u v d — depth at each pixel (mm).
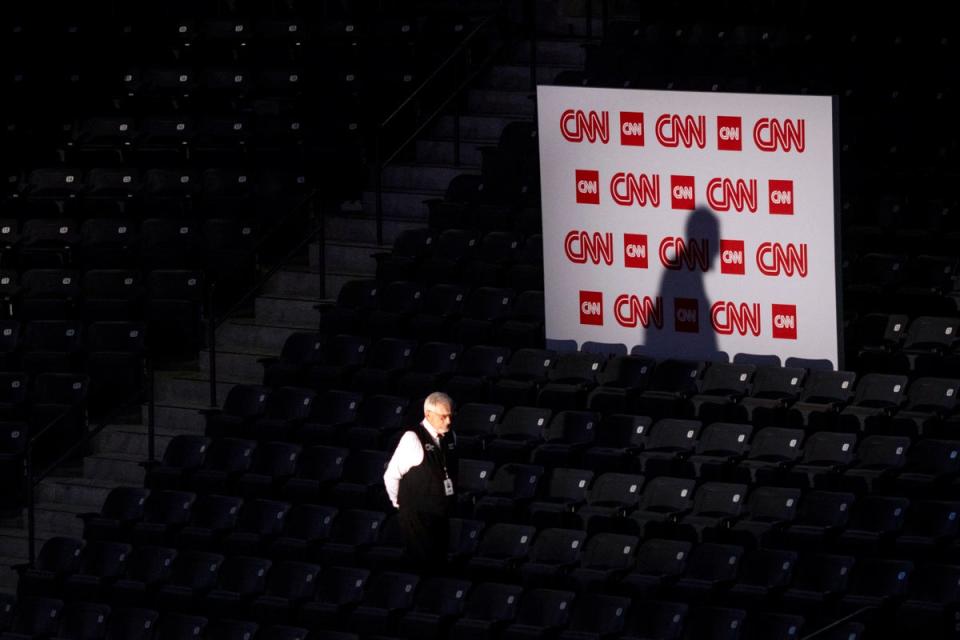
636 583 47938
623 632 46562
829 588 46688
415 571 49781
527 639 46875
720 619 45438
